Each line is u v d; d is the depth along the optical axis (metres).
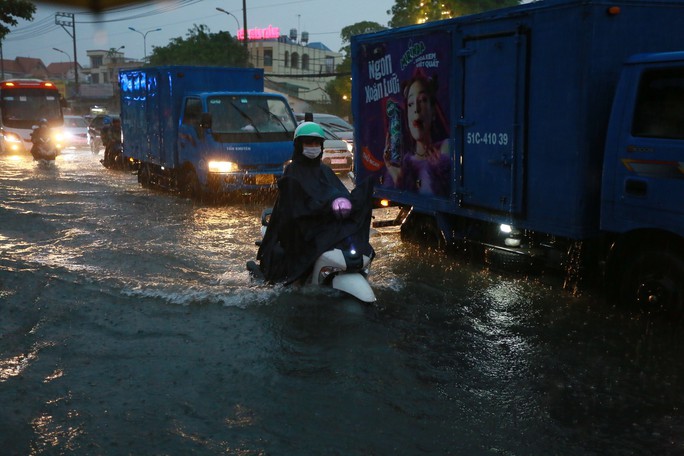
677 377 4.36
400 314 5.66
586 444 3.46
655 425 3.67
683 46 5.98
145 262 7.47
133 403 3.91
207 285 6.44
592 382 4.28
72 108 70.94
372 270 7.15
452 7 37.78
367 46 8.59
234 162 12.53
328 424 3.66
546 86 6.04
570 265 6.16
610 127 5.62
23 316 5.55
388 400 3.97
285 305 5.66
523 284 6.62
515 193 6.45
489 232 7.12
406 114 7.99
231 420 3.70
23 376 4.30
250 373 4.35
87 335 5.10
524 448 3.41
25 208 11.72
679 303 5.25
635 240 5.66
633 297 5.62
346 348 4.81
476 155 6.93
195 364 4.52
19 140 28.33
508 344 4.97
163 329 5.22
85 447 3.38
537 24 6.08
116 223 10.28
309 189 5.78
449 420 3.72
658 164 5.23
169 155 14.27
